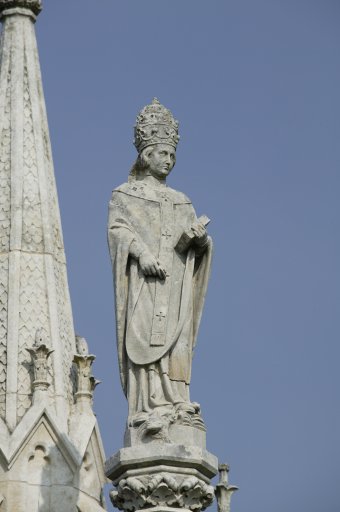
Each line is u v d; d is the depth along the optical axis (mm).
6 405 57094
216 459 39656
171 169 42875
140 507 39000
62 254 62219
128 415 40031
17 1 65938
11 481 54656
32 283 60562
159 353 40156
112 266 41531
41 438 55594
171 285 41125
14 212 61938
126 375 40531
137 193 42281
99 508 55781
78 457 55344
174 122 43031
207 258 41562
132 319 40688
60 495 54781
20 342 58875
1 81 65000
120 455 39094
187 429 39469
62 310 60688
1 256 61031
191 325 41031
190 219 42125
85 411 57219
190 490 38938
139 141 42875
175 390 40156
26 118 64250
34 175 63156
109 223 42000
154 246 41500
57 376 58062
